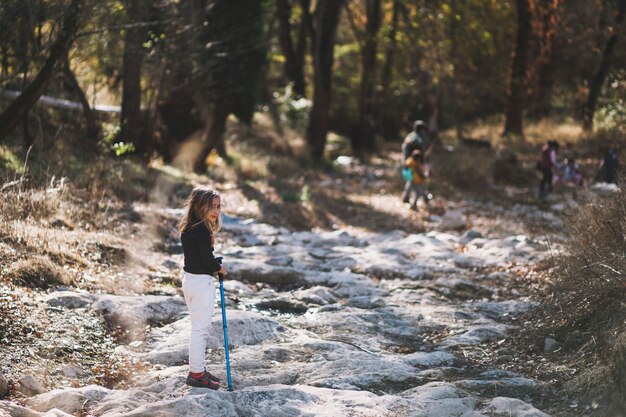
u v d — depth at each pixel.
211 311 6.16
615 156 18.69
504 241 13.70
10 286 7.91
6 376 6.04
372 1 32.03
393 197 19.62
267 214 16.33
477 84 36.81
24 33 12.77
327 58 27.02
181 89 19.38
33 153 14.30
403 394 6.32
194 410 5.48
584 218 9.37
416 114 38.50
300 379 6.77
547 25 29.55
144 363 6.95
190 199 6.14
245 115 21.08
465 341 8.15
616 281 7.45
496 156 22.58
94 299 8.18
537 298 9.45
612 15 26.08
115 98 19.86
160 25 16.56
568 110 33.78
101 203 12.77
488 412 5.79
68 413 5.52
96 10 12.68
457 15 29.95
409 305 9.91
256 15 20.31
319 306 9.71
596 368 6.44
